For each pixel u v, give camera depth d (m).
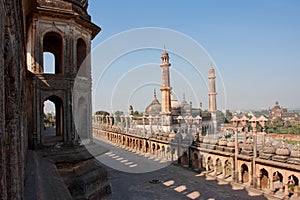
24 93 10.18
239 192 12.09
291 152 11.11
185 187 13.21
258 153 12.54
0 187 3.04
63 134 12.84
